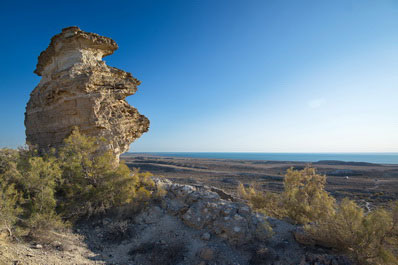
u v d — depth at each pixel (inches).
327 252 428.8
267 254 414.9
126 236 468.8
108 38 708.7
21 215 431.2
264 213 633.6
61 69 647.8
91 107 618.8
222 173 3316.9
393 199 1440.7
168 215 577.0
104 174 566.3
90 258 373.1
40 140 685.9
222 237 482.6
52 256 333.4
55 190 490.3
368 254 381.4
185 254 428.8
